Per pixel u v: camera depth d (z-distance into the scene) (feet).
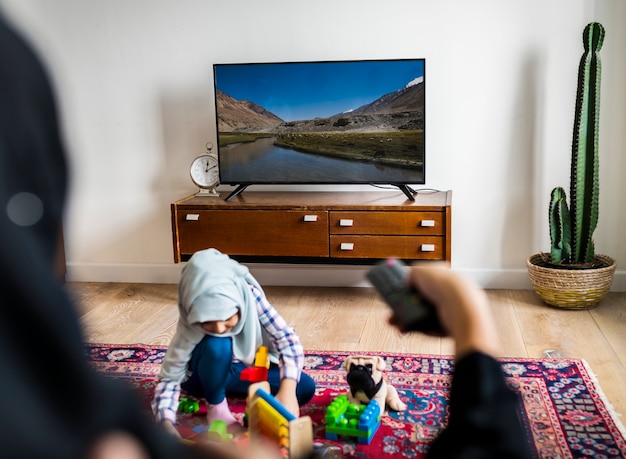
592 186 11.65
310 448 6.00
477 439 0.97
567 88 12.14
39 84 0.50
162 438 0.55
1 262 0.47
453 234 12.91
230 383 8.50
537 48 12.10
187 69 13.19
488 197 12.70
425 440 7.55
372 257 11.96
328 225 12.00
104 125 13.62
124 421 0.52
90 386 0.49
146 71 13.33
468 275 12.94
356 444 7.50
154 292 13.41
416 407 8.27
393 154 12.26
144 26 13.17
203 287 7.30
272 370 8.27
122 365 9.84
